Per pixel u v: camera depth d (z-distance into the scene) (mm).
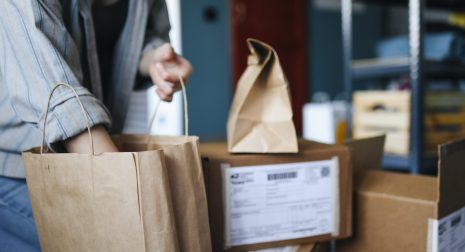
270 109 688
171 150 515
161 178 482
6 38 595
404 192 718
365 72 1804
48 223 565
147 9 856
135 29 839
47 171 538
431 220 668
